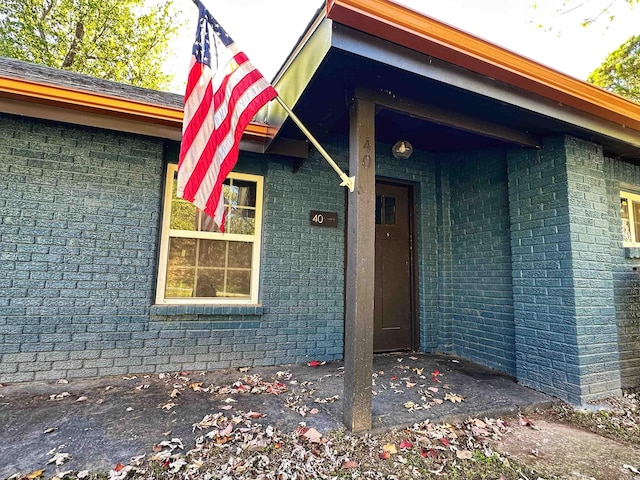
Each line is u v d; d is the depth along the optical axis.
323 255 4.16
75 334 3.23
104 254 3.36
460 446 2.26
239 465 1.93
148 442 2.13
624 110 3.15
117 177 3.45
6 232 3.10
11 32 11.33
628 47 11.02
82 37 12.27
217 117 2.32
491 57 2.42
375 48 2.14
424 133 4.04
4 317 3.05
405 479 1.91
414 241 4.72
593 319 3.13
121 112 3.17
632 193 4.21
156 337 3.47
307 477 1.87
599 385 3.06
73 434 2.21
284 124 3.23
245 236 3.98
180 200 3.79
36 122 3.24
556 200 3.28
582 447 2.32
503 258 3.95
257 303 3.92
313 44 2.38
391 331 4.54
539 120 2.97
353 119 2.48
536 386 3.29
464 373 3.71
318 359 4.02
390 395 2.98
